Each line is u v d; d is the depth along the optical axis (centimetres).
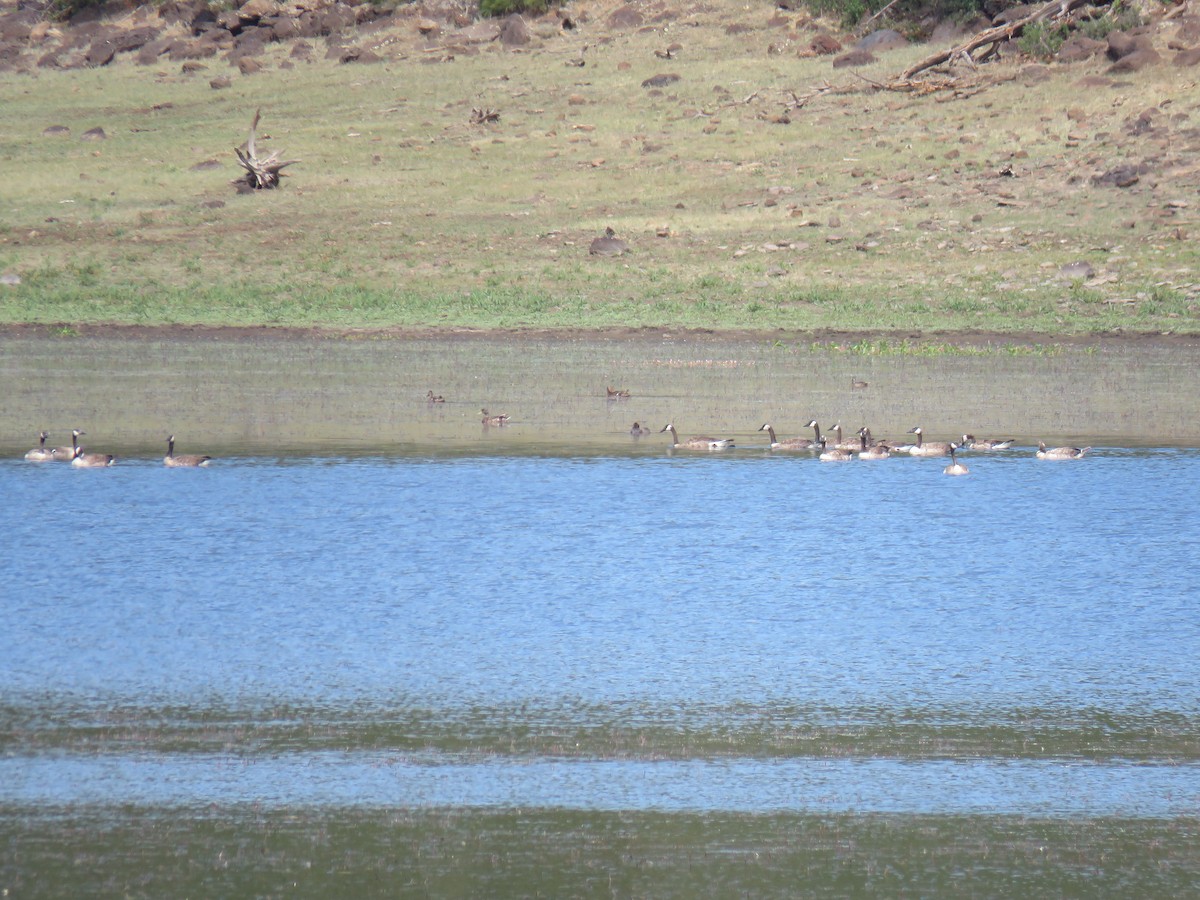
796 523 2077
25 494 2225
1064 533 2020
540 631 1539
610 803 1128
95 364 3562
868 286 4538
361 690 1355
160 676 1381
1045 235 4912
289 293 4500
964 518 2117
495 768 1189
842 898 980
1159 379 3506
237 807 1113
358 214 5428
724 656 1465
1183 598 1688
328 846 1050
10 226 5178
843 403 3195
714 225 5203
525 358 3747
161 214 5406
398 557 1852
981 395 3297
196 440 2712
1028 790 1162
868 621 1588
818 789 1159
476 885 998
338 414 3009
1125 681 1405
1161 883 1012
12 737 1232
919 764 1211
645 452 2656
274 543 1916
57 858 1028
